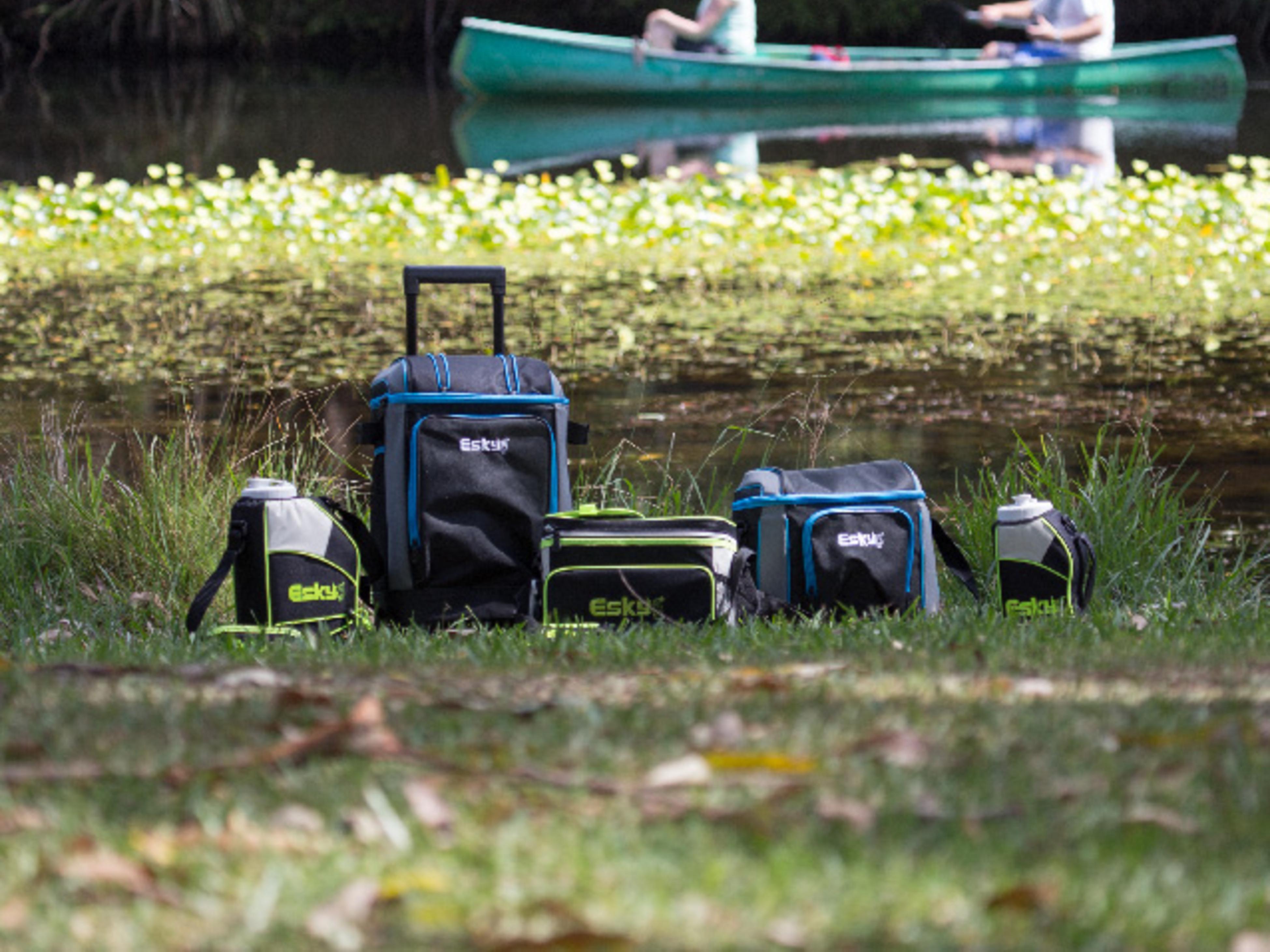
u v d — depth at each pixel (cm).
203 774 494
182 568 1237
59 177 3934
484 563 1011
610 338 2138
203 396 1836
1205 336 2134
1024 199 3019
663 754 520
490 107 5384
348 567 995
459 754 518
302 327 2220
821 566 1019
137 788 486
